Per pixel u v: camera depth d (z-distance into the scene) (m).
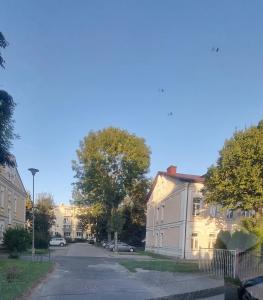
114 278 18.72
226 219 42.19
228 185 28.92
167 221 50.66
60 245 79.25
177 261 32.22
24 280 15.44
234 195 29.19
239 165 28.77
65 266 26.31
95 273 21.50
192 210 43.25
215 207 43.00
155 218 58.53
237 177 28.34
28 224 79.25
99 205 68.69
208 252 16.34
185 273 18.94
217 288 7.46
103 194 67.25
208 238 42.75
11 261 26.61
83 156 67.75
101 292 13.87
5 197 53.00
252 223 19.47
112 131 67.94
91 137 67.81
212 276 11.49
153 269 23.70
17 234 32.44
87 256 40.94
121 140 67.81
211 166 30.22
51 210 97.12
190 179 44.06
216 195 29.88
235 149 28.62
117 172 67.81
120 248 58.94
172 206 48.62
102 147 67.31
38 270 20.48
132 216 75.00
